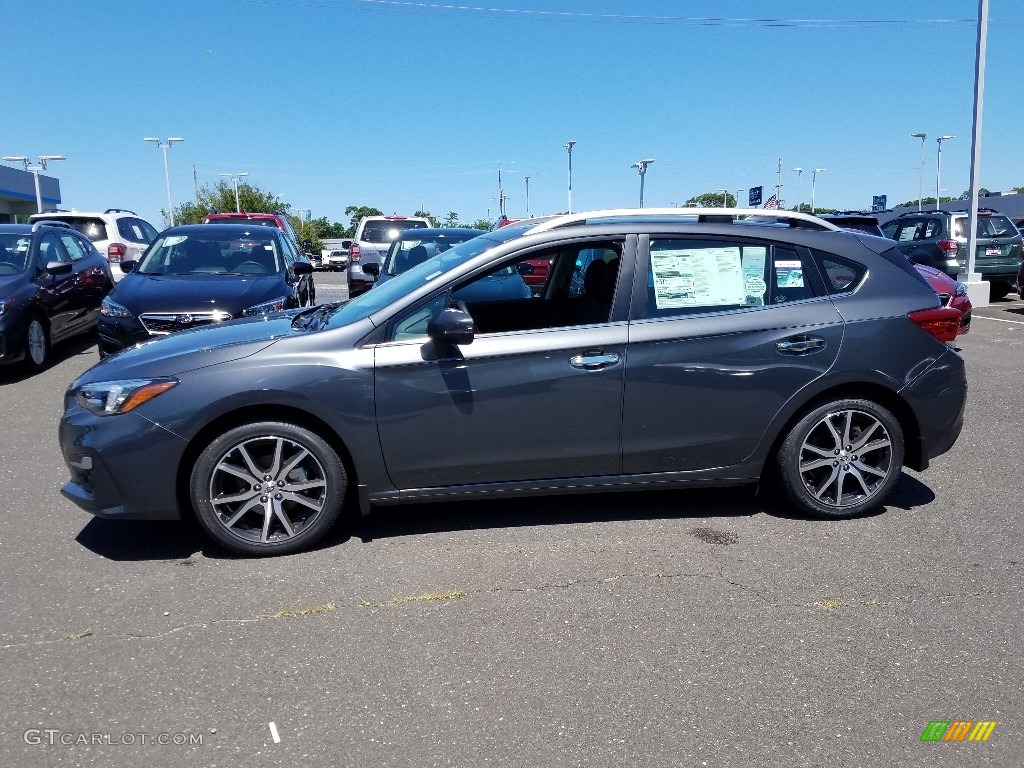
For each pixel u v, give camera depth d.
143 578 4.16
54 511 5.11
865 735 2.95
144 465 4.22
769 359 4.64
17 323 8.93
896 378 4.79
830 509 4.89
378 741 2.91
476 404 4.41
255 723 3.00
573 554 4.44
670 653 3.47
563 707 3.10
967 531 4.77
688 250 4.70
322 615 3.78
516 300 5.25
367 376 4.32
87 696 3.16
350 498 5.13
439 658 3.43
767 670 3.35
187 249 9.38
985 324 13.59
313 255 35.59
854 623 3.72
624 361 4.52
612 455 4.61
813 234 4.87
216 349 4.36
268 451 4.39
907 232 18.53
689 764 2.80
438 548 4.52
